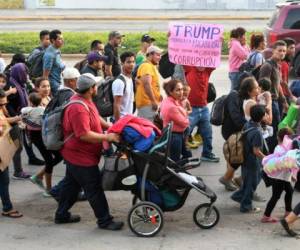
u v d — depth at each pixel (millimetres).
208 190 8578
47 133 8438
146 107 11414
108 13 40562
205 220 8680
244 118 9852
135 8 42188
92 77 8312
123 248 8109
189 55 11352
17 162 10883
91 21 37594
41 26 35281
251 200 9234
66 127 8312
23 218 9195
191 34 11297
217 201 9773
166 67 12422
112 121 11602
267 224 8844
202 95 11445
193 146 12570
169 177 8289
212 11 40938
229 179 10109
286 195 8820
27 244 8305
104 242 8305
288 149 8516
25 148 11625
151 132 8305
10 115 10977
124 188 8383
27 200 9969
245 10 41000
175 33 11430
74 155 8398
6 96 9961
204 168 11438
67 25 35625
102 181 8406
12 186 10641
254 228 8711
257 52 13023
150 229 8484
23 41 27609
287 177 8508
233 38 14516
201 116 11578
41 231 8711
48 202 9875
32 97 9938
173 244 8203
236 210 9391
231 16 37906
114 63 13648
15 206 9695
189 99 11414
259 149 8773
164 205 8461
